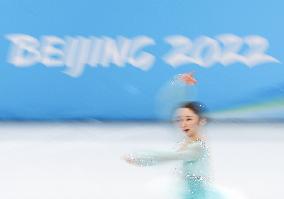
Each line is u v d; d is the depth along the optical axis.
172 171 32.06
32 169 34.31
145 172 32.72
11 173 33.44
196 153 23.03
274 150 38.78
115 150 38.69
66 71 46.50
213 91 46.31
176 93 41.69
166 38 46.06
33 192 29.61
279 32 45.84
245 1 45.53
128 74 46.47
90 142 41.06
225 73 46.19
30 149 39.16
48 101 46.78
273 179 31.97
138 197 28.34
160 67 46.28
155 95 46.41
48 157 37.12
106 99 46.78
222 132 43.69
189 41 46.00
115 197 28.47
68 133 43.75
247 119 46.38
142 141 40.94
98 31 46.09
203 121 23.70
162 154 22.45
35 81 46.56
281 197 28.70
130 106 46.81
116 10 45.88
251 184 30.94
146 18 45.94
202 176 23.41
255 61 46.09
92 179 31.94
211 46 46.00
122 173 32.94
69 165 35.16
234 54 46.06
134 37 46.16
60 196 28.84
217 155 37.38
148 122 46.72
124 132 43.88
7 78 46.44
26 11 45.84
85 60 46.34
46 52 46.28
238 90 46.28
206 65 46.12
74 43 46.25
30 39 46.16
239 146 39.78
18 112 46.81
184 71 46.28
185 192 23.62
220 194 27.30
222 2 45.62
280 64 46.03
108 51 46.28
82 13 45.91
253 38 45.94
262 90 46.28
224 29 45.88
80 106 46.84
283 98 46.16
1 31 46.03
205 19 45.81
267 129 44.78
